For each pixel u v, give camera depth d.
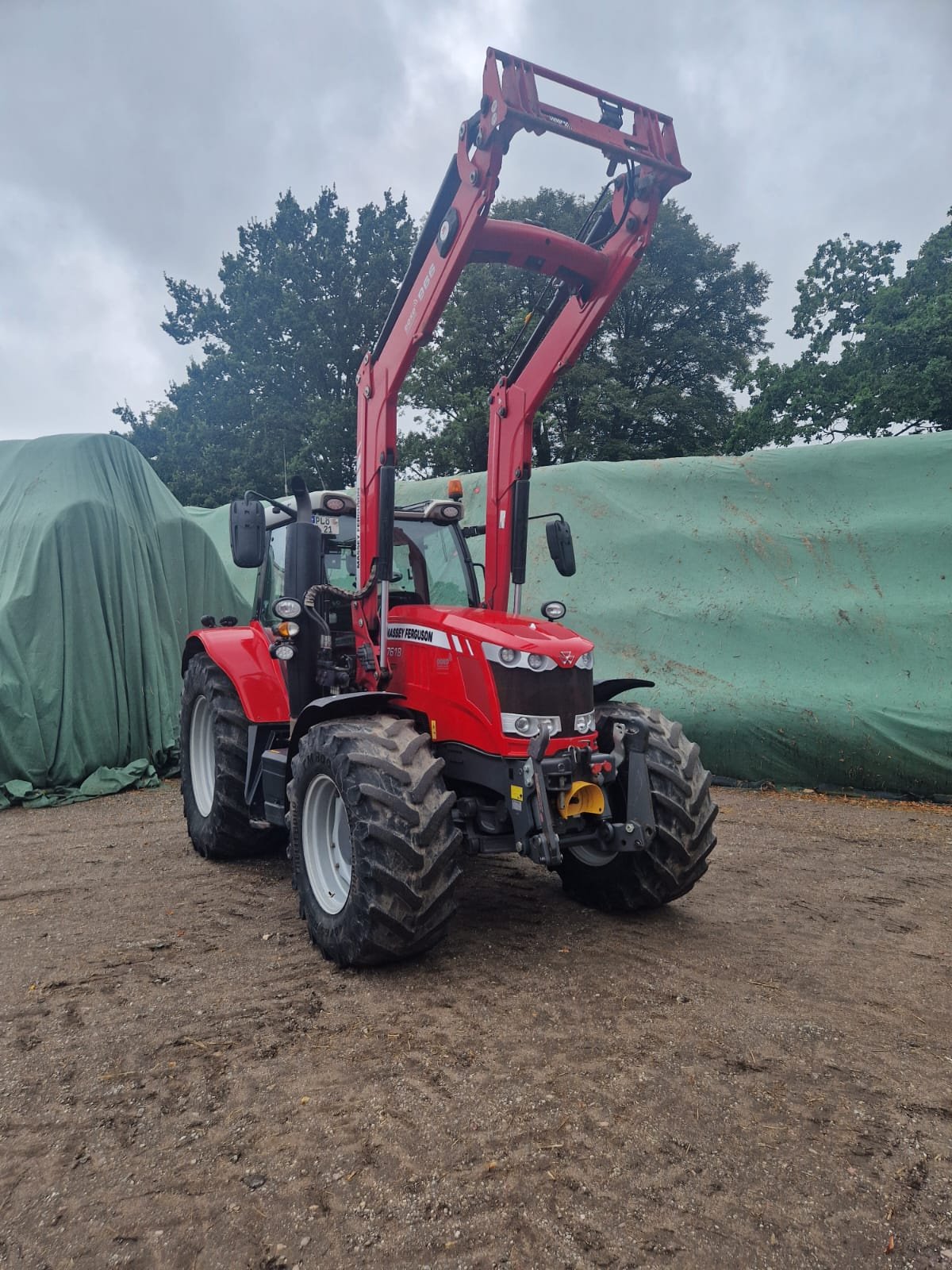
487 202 3.74
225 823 5.35
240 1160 2.36
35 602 7.91
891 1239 2.06
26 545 8.16
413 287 4.21
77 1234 2.08
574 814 3.84
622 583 9.38
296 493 5.00
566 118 3.80
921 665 7.86
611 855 4.30
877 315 21.09
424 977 3.57
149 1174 2.30
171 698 9.01
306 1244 2.04
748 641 8.60
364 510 4.53
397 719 3.89
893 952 3.95
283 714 5.06
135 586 8.76
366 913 3.43
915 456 8.47
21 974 3.65
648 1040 3.03
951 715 7.55
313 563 4.76
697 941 4.04
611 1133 2.47
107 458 9.12
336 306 32.53
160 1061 2.89
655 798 4.10
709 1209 2.16
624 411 28.17
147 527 9.28
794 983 3.56
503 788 3.79
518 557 4.79
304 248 33.81
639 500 9.65
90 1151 2.41
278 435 30.81
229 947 3.95
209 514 13.08
